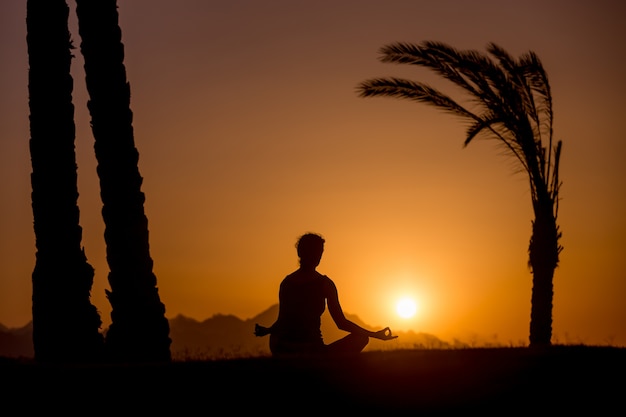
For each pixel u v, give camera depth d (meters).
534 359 9.12
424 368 8.77
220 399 8.21
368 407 8.16
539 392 8.44
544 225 24.39
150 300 14.46
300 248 10.93
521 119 24.16
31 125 14.29
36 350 13.75
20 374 8.59
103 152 14.66
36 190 14.12
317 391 8.34
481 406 8.23
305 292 10.77
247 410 8.09
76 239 14.09
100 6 14.91
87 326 13.81
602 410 8.20
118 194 14.55
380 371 8.67
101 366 8.95
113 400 8.19
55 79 14.37
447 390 8.44
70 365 9.09
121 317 14.34
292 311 10.75
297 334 10.70
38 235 14.02
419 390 8.41
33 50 14.42
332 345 10.66
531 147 24.27
